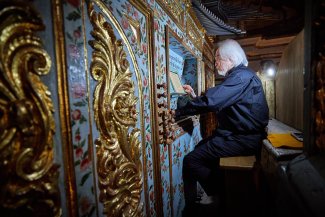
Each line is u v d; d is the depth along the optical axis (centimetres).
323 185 59
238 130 182
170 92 171
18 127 49
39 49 55
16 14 50
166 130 146
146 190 114
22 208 50
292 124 209
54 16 59
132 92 97
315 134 78
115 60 85
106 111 80
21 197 50
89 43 73
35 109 53
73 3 66
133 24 105
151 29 124
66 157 62
